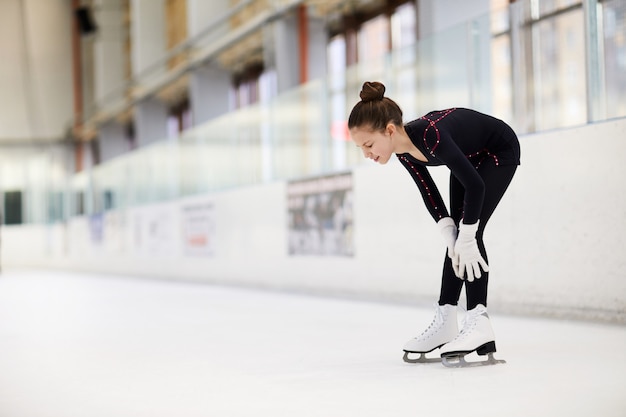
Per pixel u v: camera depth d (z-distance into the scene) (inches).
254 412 100.0
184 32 741.3
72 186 858.1
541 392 105.2
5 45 1053.8
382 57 320.8
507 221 241.8
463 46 274.1
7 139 1059.9
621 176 202.2
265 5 563.8
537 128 245.6
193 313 281.1
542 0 239.9
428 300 292.7
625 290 201.0
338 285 354.0
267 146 424.8
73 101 1074.1
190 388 121.0
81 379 135.3
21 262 1010.7
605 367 126.0
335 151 358.0
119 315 280.5
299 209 388.8
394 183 311.3
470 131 126.8
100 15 948.6
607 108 217.6
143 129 824.9
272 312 275.6
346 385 117.7
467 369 127.4
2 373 146.6
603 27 218.4
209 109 684.7
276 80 542.0
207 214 509.0
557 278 223.5
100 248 761.0
